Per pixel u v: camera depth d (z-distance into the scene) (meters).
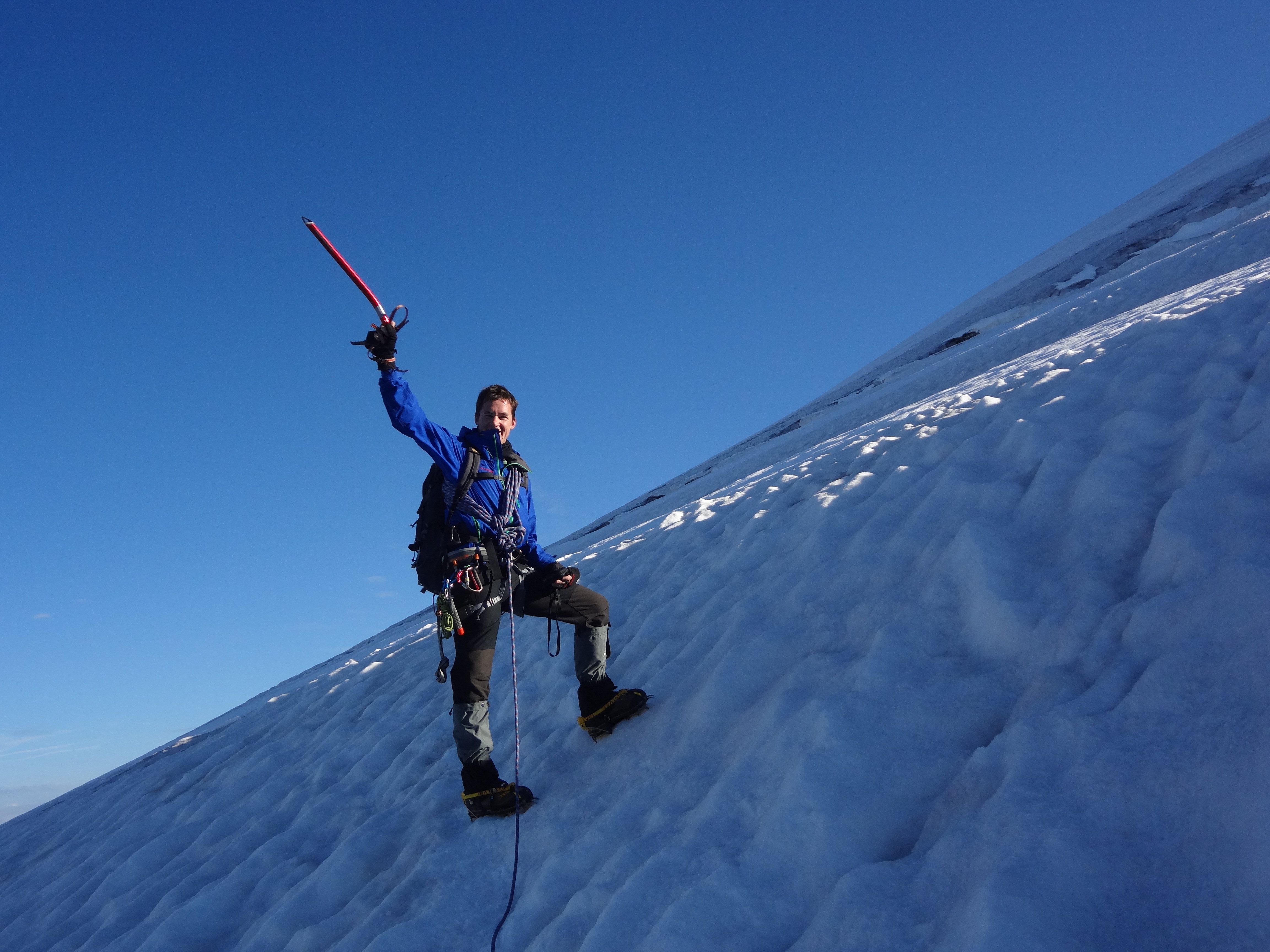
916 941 1.77
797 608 3.91
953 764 2.39
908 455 5.28
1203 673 2.04
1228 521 2.58
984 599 2.99
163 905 4.54
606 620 3.92
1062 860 1.73
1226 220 17.22
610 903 2.45
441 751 5.01
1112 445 3.66
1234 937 1.48
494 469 3.69
